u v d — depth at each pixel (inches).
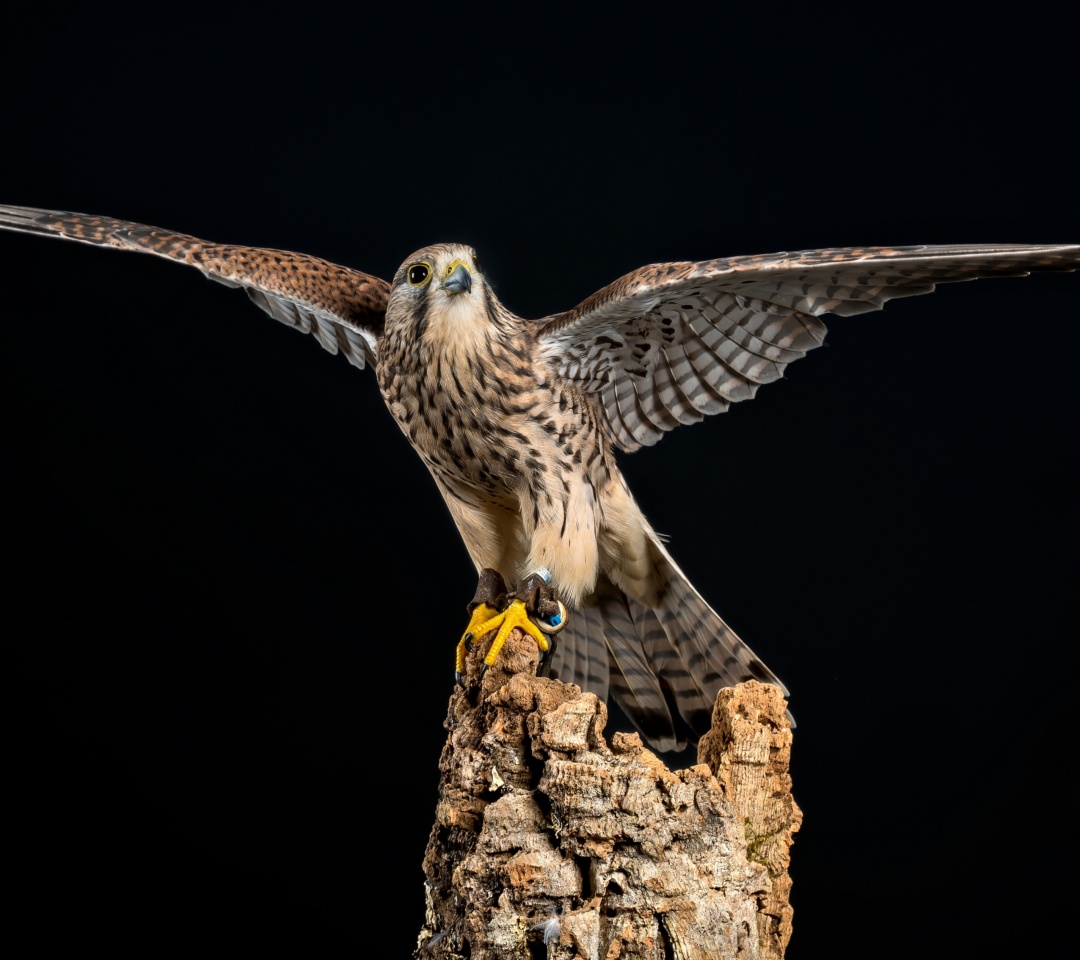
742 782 224.7
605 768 209.6
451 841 230.8
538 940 210.4
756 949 209.9
